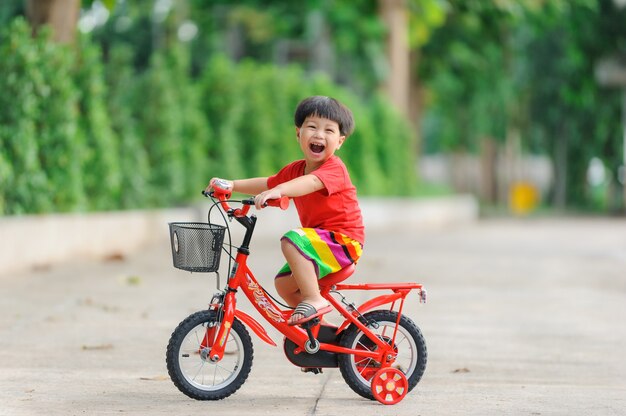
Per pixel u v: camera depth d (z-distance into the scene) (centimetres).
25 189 2214
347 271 942
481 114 8450
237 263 945
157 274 2131
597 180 11375
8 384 1034
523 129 8600
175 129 3147
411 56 6656
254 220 946
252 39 6412
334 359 963
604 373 1137
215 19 6162
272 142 3875
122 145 2850
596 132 8088
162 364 1148
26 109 2214
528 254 3022
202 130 3341
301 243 920
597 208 9162
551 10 5928
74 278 2014
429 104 8238
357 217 945
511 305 1745
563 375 1122
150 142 3109
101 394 987
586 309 1703
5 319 1476
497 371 1143
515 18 5831
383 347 963
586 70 6425
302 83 4241
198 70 6631
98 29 6144
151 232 2931
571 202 9531
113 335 1350
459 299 1827
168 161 3125
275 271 2220
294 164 972
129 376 1078
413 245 3412
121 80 2877
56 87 2334
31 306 1609
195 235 888
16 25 2247
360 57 5525
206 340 950
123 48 2898
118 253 2503
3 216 2117
